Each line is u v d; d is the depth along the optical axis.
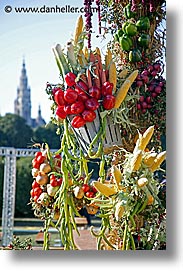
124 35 2.71
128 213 2.49
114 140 2.59
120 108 2.58
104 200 2.52
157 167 2.48
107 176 2.74
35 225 11.68
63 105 2.53
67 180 2.63
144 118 2.69
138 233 2.61
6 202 9.83
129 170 2.45
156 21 2.79
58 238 5.25
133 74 2.57
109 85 2.53
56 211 2.75
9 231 9.60
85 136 2.56
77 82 2.53
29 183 13.11
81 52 2.56
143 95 2.68
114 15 2.79
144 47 2.71
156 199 2.50
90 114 2.50
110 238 2.74
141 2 2.74
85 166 2.65
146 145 2.70
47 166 2.71
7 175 9.65
